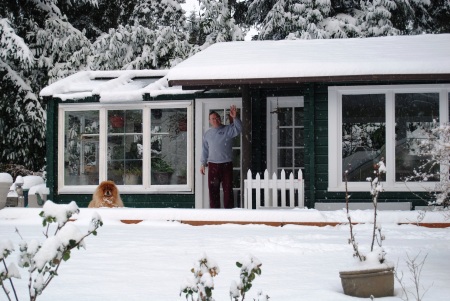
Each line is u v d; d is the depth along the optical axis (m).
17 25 26.83
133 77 17.09
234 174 15.30
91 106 15.59
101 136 15.55
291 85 14.34
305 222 11.52
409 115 13.41
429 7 29.50
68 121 15.75
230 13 29.95
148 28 28.86
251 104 14.97
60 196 15.70
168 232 10.18
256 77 13.18
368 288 4.95
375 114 13.49
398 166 13.37
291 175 13.43
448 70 12.66
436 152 7.29
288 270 6.16
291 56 14.05
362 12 27.80
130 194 15.44
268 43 16.39
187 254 7.35
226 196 14.05
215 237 9.28
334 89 13.59
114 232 10.18
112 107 15.56
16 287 5.34
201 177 15.20
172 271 6.13
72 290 5.20
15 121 25.30
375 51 14.20
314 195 13.53
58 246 3.66
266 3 29.30
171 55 26.55
